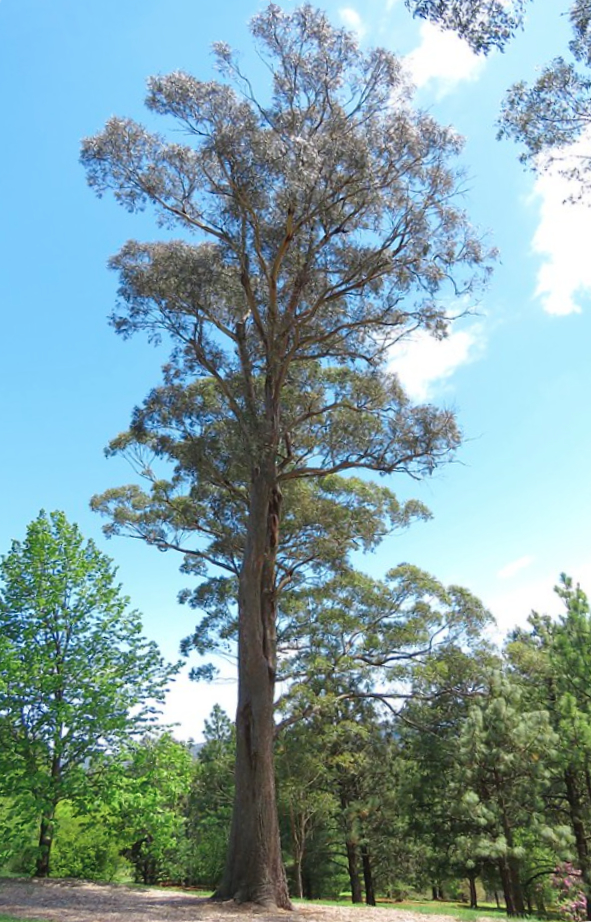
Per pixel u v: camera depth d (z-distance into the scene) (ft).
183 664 55.36
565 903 71.61
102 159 48.78
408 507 68.03
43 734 48.49
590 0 27.37
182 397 57.82
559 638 59.00
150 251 55.06
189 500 67.97
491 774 60.23
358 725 71.82
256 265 54.44
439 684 67.00
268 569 51.72
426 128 46.11
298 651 71.05
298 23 44.24
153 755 52.26
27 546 53.78
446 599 68.54
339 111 46.01
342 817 86.02
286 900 42.57
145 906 38.83
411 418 54.65
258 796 44.37
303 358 53.83
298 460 62.54
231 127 44.78
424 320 52.49
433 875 87.10
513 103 30.76
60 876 56.90
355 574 70.95
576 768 59.21
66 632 52.49
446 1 23.39
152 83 44.52
